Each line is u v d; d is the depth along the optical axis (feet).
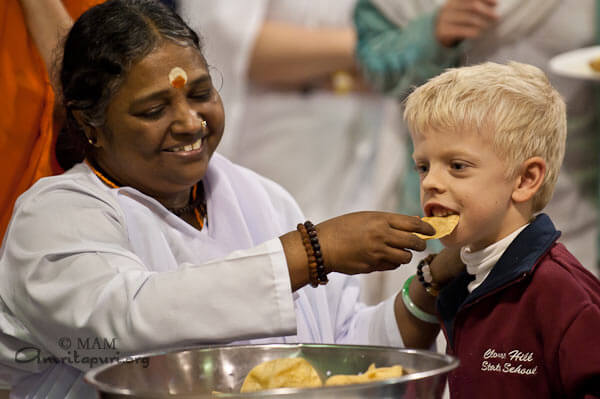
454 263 8.35
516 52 15.81
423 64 16.22
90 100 8.00
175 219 8.46
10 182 9.51
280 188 9.67
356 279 9.75
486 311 7.76
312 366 7.00
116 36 7.91
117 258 7.68
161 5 8.35
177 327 7.16
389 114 17.17
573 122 15.79
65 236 7.80
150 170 8.16
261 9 19.84
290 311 7.26
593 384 6.97
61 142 9.41
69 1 10.06
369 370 6.63
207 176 8.97
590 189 15.90
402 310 8.80
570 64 14.67
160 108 7.94
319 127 20.44
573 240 15.99
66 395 8.00
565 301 7.26
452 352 8.09
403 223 7.34
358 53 17.28
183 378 6.89
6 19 9.39
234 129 19.90
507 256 7.66
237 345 7.18
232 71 19.70
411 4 16.70
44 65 9.55
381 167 17.12
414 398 5.99
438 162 7.82
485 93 7.76
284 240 7.44
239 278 7.28
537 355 7.39
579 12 15.65
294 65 19.93
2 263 8.08
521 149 7.75
